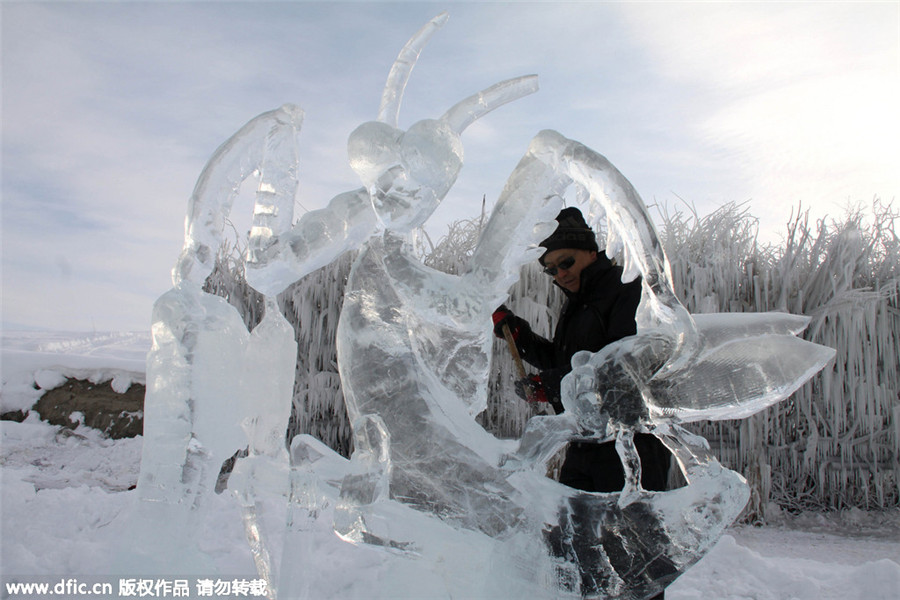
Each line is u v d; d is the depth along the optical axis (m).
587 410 1.83
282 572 1.83
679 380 1.83
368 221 1.95
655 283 1.75
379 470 1.78
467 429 1.88
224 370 1.99
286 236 1.93
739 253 5.71
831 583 3.28
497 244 1.82
